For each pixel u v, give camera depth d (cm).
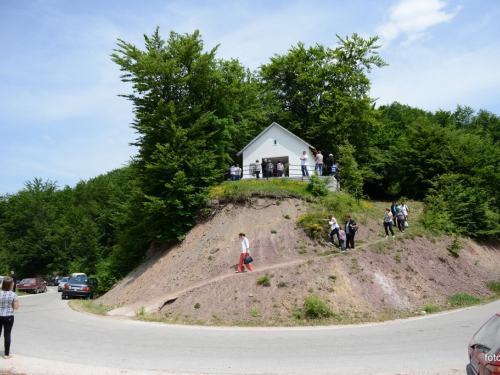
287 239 2158
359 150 3694
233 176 2947
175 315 1631
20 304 2319
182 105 2625
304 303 1548
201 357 912
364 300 1606
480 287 1930
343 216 2339
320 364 838
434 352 897
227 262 2038
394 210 2422
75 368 801
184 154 2492
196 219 2494
